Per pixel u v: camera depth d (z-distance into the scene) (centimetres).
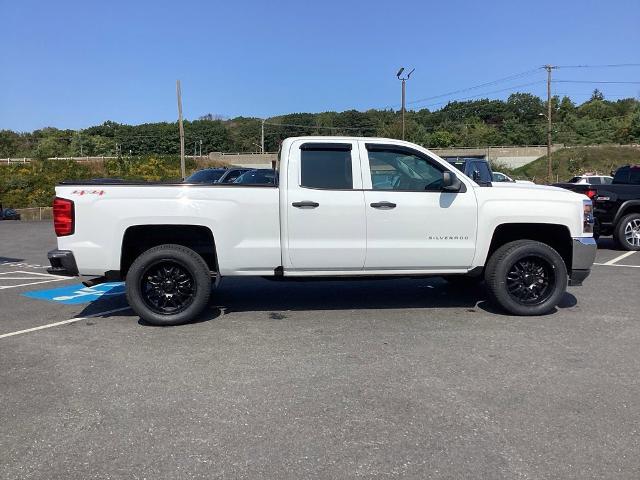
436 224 602
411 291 761
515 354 486
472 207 606
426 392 403
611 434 338
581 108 11219
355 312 641
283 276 601
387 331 560
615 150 7538
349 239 593
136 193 575
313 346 512
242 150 12594
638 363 462
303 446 325
